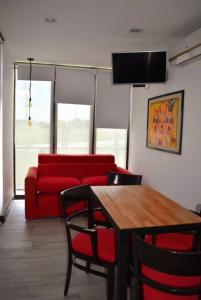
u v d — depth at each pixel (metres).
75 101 5.20
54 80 5.08
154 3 2.54
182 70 3.48
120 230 1.63
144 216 1.87
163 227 1.69
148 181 4.57
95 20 2.96
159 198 2.34
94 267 2.63
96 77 5.24
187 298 1.46
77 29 3.23
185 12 2.73
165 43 3.68
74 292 2.26
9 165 4.53
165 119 3.91
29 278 2.44
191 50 3.08
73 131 5.27
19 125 5.07
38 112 5.11
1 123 3.73
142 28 3.17
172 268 1.24
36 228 3.63
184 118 3.43
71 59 4.63
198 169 3.12
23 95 5.02
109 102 5.34
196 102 3.16
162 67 3.56
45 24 3.09
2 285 2.33
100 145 5.43
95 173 4.74
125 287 1.67
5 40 3.69
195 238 1.88
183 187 3.44
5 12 2.77
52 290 2.28
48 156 4.75
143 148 4.79
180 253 1.20
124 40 3.60
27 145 5.14
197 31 2.97
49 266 2.66
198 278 1.57
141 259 1.34
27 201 3.90
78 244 2.08
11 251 2.95
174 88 3.70
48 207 4.00
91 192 2.60
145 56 3.56
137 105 5.10
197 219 1.83
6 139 4.19
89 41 3.66
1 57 3.60
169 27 3.13
